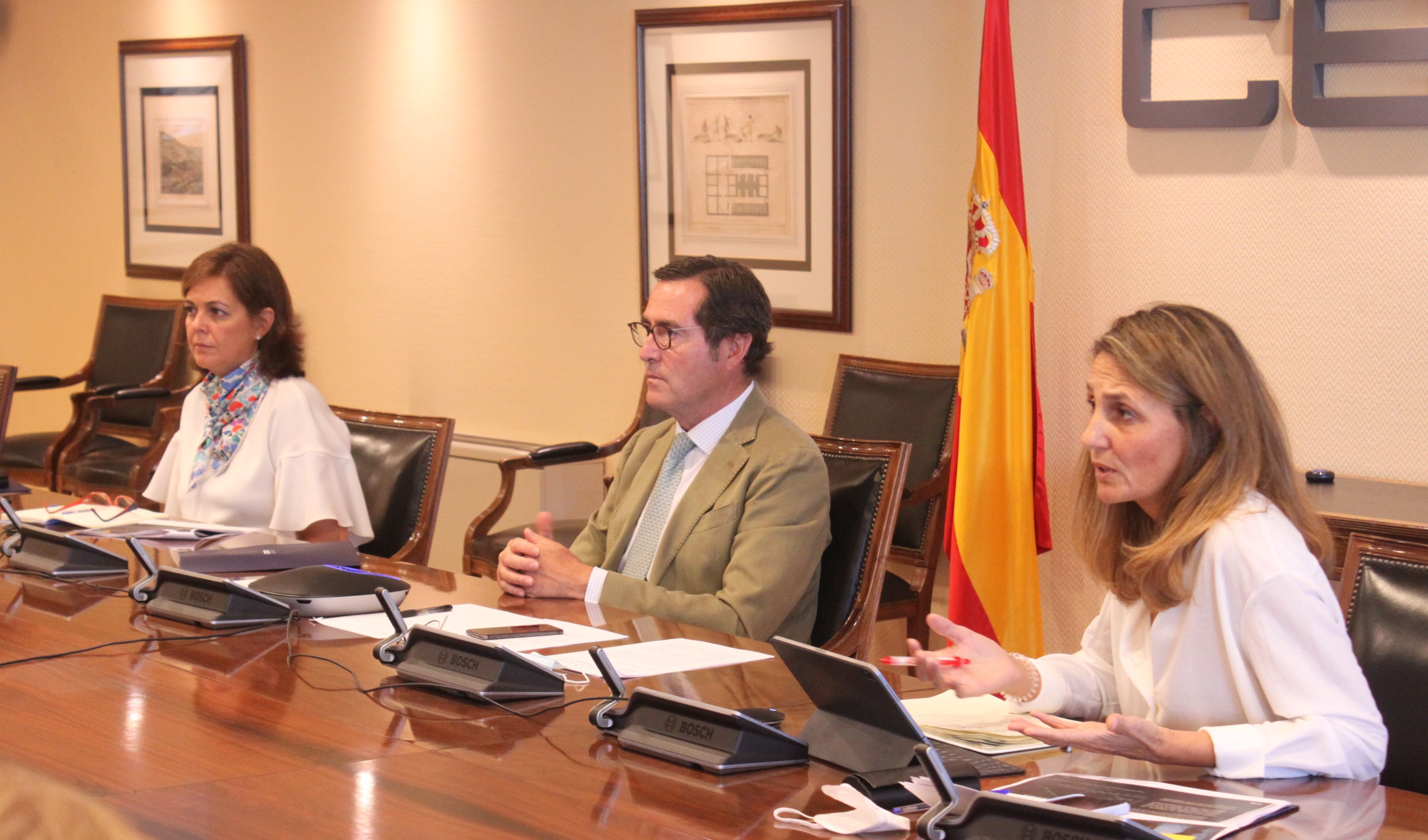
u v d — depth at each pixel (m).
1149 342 1.70
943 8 4.22
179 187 6.52
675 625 2.25
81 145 6.96
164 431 4.94
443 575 2.66
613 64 5.04
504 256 5.47
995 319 3.77
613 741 1.60
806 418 4.67
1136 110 3.79
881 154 4.41
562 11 5.15
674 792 1.42
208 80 6.31
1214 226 3.76
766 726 1.52
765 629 2.44
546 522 2.54
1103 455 1.73
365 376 6.01
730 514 2.58
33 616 2.20
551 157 5.27
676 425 2.81
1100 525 1.83
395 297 5.85
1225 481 1.66
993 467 3.78
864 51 4.39
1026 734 1.54
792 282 4.63
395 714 1.70
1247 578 1.60
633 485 2.78
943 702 1.88
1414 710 1.78
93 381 6.20
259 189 6.25
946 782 1.27
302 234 6.13
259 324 3.18
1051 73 4.03
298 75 6.03
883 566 2.67
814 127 4.50
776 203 4.63
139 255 6.75
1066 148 4.03
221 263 3.15
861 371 4.34
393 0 5.66
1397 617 1.83
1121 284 3.95
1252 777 1.50
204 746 1.56
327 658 1.97
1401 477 3.51
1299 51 3.48
